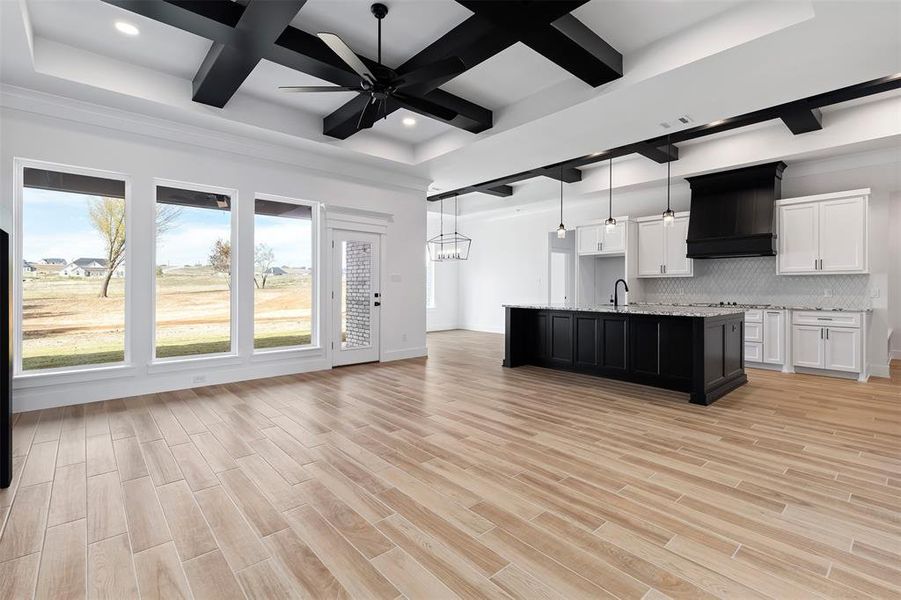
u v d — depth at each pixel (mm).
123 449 2988
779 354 5641
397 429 3410
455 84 4203
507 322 5922
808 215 5496
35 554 1836
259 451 2965
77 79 3615
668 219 5012
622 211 7715
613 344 5062
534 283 9555
